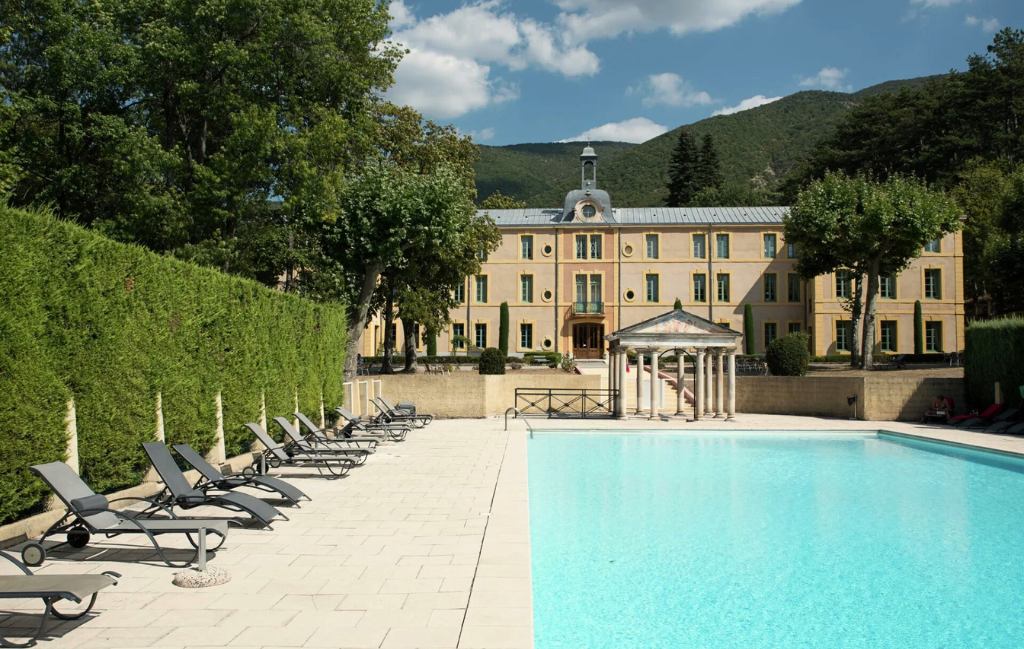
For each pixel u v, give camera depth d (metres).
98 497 6.96
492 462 14.36
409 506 9.94
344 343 22.94
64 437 8.94
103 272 9.95
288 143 22.77
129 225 21.44
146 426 10.90
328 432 20.12
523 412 28.52
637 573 7.57
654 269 51.94
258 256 25.66
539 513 10.52
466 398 26.19
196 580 6.33
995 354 22.58
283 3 22.67
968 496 12.04
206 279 13.09
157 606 5.81
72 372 9.30
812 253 40.97
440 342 52.72
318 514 9.43
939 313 48.16
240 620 5.48
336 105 25.95
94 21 22.56
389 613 5.64
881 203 36.62
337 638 5.12
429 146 33.66
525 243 52.97
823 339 48.16
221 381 13.68
